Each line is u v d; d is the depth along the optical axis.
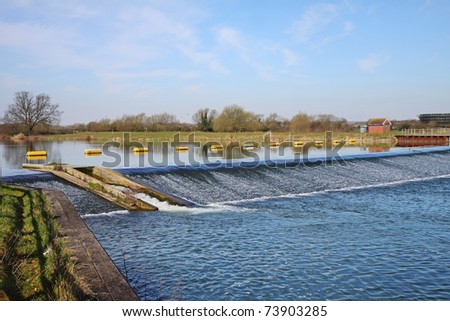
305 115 131.50
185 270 16.61
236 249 19.22
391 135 106.12
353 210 27.75
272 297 14.27
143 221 23.86
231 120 123.81
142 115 137.12
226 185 33.19
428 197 32.81
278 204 29.41
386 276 16.22
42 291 11.42
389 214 26.67
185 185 32.09
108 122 130.75
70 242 15.26
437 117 186.38
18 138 110.69
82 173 30.05
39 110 122.12
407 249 19.47
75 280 11.74
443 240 20.94
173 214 25.73
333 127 133.12
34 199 21.34
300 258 18.11
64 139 110.94
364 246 19.88
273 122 135.50
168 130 131.88
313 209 27.88
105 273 12.44
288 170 39.38
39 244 14.55
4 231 15.38
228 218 25.02
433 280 15.86
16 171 33.34
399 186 38.50
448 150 63.56
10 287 11.37
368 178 40.88
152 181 31.78
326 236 21.47
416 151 60.88
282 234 21.73
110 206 26.25
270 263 17.47
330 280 15.77
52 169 32.34
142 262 17.41
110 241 20.14
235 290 14.80
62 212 19.86
